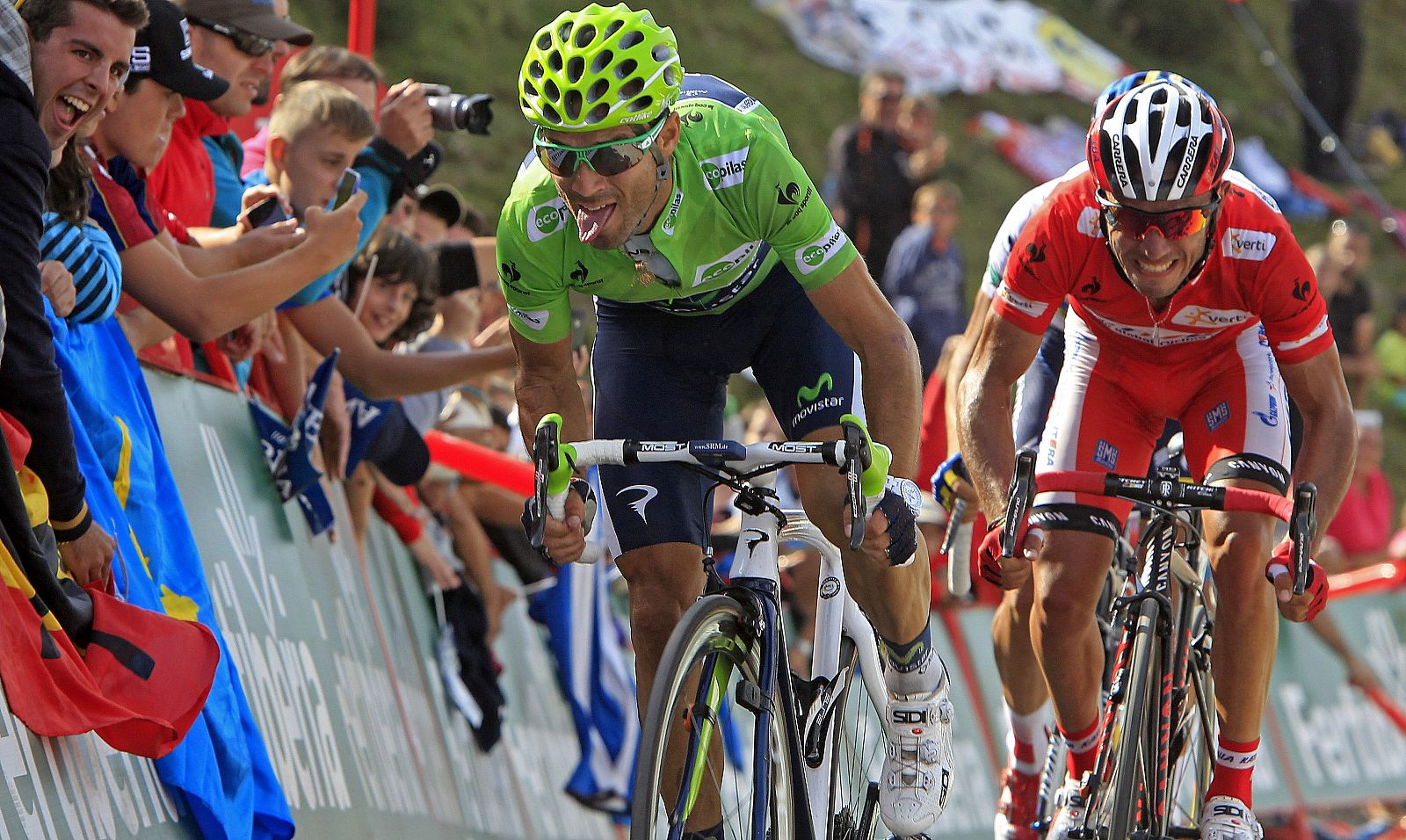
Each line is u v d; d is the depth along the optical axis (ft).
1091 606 34.58
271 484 38.32
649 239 26.58
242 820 28.37
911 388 27.22
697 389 30.50
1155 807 33.40
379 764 39.68
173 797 26.63
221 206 41.32
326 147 39.55
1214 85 148.87
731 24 127.75
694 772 23.93
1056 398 37.86
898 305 88.63
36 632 22.79
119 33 26.58
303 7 102.32
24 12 25.81
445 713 49.01
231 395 37.60
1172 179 29.60
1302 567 27.66
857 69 129.70
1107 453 36.70
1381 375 125.90
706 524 27.53
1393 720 83.76
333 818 34.78
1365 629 84.69
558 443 24.97
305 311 40.91
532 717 57.62
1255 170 140.77
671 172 26.03
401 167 43.01
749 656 26.30
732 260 27.78
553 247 27.20
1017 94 136.36
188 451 33.65
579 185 24.67
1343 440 32.45
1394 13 178.09
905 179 90.89
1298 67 146.82
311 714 35.78
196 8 37.35
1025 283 33.96
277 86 55.62
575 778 58.95
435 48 106.73
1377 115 155.02
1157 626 33.42
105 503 27.32
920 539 29.96
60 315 26.96
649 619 28.91
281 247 34.94
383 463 43.68
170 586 29.55
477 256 48.88
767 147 26.71
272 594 35.83
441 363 41.60
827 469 28.91
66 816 22.45
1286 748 79.30
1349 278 109.40
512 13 115.55
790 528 30.35
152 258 31.48
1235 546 32.78
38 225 24.26
